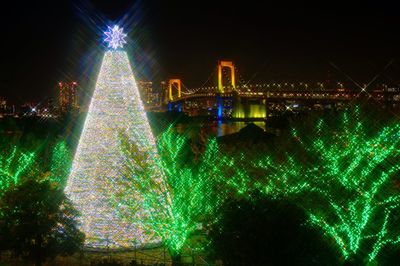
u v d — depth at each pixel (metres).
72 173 23.78
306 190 23.41
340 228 20.67
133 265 20.47
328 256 18.05
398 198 22.75
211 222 19.30
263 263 16.05
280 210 16.69
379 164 25.88
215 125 72.94
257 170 28.31
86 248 22.86
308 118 32.19
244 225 16.36
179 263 21.20
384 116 30.81
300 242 16.38
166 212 23.08
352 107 31.83
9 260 21.84
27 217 19.47
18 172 27.17
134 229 23.23
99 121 23.81
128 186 23.08
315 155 28.78
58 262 22.03
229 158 29.30
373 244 20.91
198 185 23.94
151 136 24.52
